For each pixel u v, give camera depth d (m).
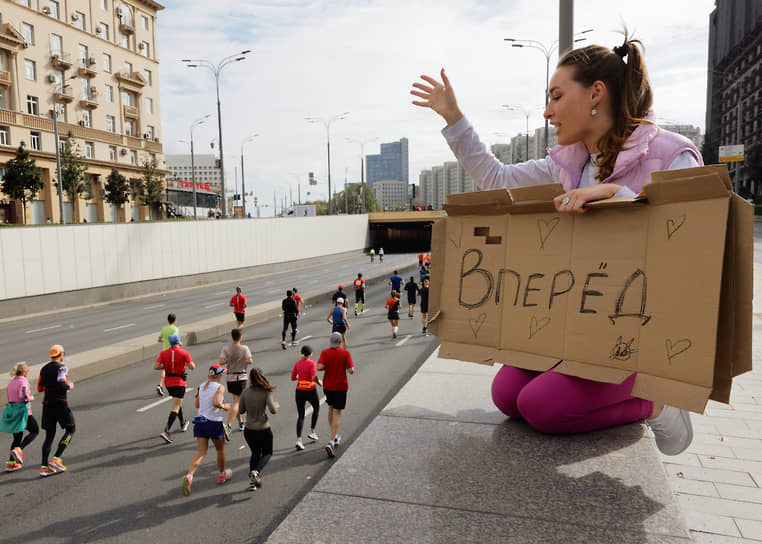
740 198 1.73
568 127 2.28
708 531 3.36
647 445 2.38
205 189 88.75
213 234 38.88
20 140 44.03
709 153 101.44
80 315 23.56
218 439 6.61
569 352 2.20
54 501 6.36
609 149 2.23
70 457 7.73
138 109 59.62
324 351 7.90
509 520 1.82
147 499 6.37
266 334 18.45
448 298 2.63
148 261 31.81
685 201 1.85
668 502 1.89
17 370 7.35
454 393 3.41
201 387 6.65
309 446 8.01
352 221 70.50
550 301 2.27
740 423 5.37
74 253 26.38
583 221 2.19
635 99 2.19
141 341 15.35
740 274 1.74
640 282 2.00
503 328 2.43
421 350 15.04
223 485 6.74
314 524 1.86
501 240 2.46
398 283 19.44
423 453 2.40
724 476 4.16
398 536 1.76
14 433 7.27
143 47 60.44
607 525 1.76
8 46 42.94
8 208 43.12
